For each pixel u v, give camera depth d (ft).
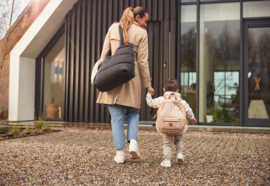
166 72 23.91
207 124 23.43
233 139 15.42
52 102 27.68
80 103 26.00
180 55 24.14
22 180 7.50
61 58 27.66
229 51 23.38
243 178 7.70
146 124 23.07
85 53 26.27
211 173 8.20
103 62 9.18
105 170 8.45
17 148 12.21
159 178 7.66
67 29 26.78
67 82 26.45
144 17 9.84
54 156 10.52
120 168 8.70
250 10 23.09
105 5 25.77
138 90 9.48
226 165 9.23
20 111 25.94
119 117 9.31
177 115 8.57
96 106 25.46
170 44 24.03
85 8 26.17
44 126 19.58
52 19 25.99
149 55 24.25
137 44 9.33
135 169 8.57
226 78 23.35
